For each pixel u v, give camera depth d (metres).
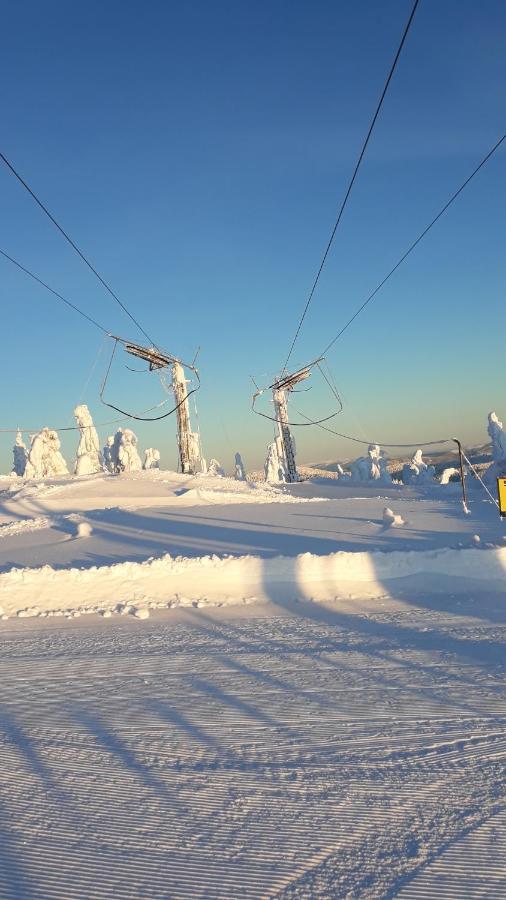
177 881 4.71
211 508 29.12
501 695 8.25
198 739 7.21
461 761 6.50
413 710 7.89
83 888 4.64
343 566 15.26
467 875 4.72
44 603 14.66
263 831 5.34
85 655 10.89
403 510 25.94
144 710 8.16
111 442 66.06
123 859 4.98
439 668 9.48
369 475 60.06
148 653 10.91
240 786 6.10
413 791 5.93
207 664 10.15
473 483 43.31
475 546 15.56
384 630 11.95
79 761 6.69
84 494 34.53
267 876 4.76
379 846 5.10
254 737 7.23
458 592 14.55
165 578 15.24
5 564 17.36
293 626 12.55
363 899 4.50
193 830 5.37
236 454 74.19
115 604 14.62
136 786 6.12
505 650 10.25
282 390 67.25
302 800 5.82
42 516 30.02
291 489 46.97
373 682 8.99
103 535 21.70
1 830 5.39
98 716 7.98
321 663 9.99
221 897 4.55
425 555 15.39
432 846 5.07
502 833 5.22
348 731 7.32
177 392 49.00
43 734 7.43
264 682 9.16
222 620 13.23
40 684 9.34
